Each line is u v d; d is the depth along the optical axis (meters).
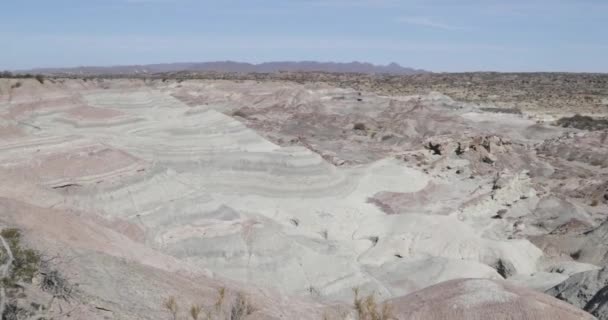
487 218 44.34
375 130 85.88
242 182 42.25
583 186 55.22
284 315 18.39
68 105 57.78
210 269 27.09
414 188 49.72
